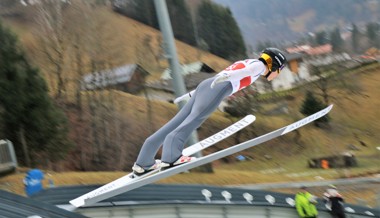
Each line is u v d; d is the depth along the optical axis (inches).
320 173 1227.2
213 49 2322.8
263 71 202.7
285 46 2273.6
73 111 1279.5
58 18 1279.5
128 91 1600.6
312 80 1834.4
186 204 405.7
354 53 2351.1
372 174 1181.7
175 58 523.8
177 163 193.0
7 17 1502.2
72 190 354.0
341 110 1760.6
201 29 2321.6
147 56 1712.6
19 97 884.0
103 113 1251.8
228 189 456.8
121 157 1168.8
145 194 389.1
